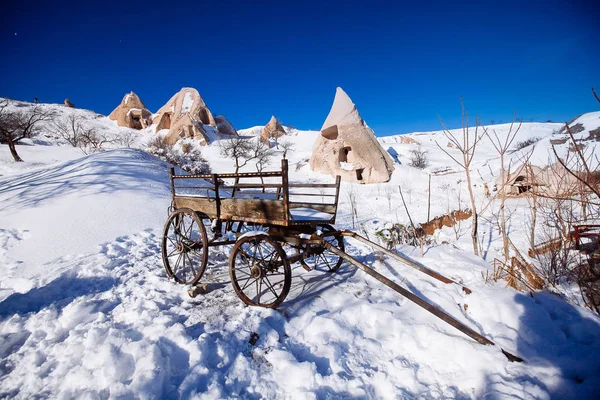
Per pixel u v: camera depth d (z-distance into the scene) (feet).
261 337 7.85
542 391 5.70
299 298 10.23
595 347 6.74
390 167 91.25
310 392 5.98
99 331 7.94
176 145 150.00
